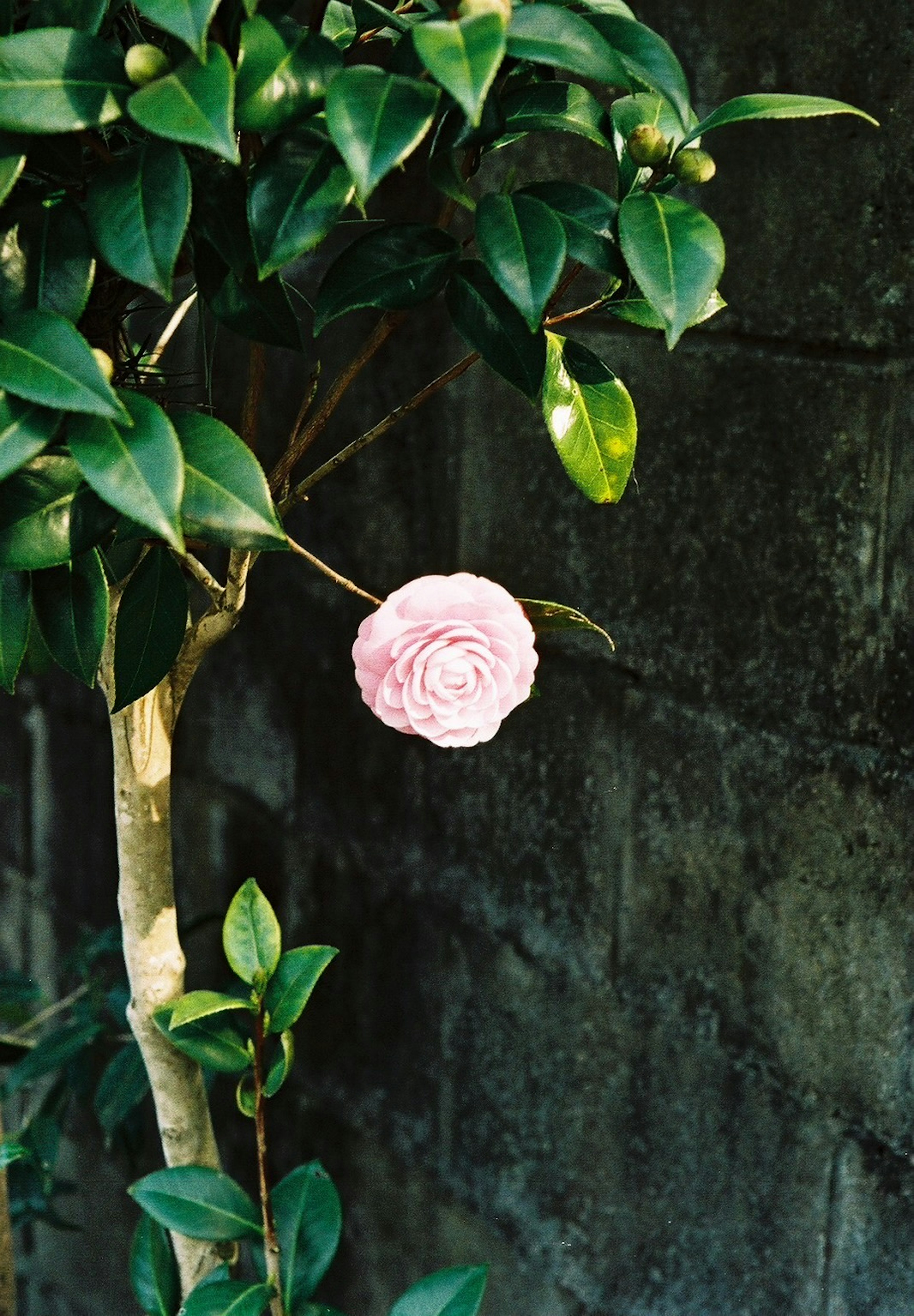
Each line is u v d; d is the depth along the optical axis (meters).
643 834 1.64
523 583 1.67
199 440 1.27
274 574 1.85
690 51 1.51
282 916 1.94
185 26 1.19
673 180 1.31
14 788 2.36
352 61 1.61
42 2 1.25
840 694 1.50
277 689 1.88
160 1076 1.51
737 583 1.54
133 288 1.34
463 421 1.68
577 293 1.59
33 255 1.26
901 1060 1.52
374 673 1.35
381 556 1.76
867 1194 1.56
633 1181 1.71
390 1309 1.81
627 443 1.37
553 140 1.58
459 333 1.33
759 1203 1.62
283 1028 1.45
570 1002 1.72
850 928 1.53
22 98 1.21
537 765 1.70
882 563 1.47
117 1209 2.31
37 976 2.42
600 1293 1.75
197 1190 1.51
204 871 2.03
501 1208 1.81
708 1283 1.67
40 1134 1.89
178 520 1.22
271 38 1.23
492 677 1.33
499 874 1.74
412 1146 1.87
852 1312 1.58
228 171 1.28
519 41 1.22
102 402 1.20
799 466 1.50
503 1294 1.83
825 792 1.52
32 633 1.47
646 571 1.59
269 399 1.80
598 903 1.68
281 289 1.31
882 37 1.42
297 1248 1.52
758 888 1.58
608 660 1.63
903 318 1.43
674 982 1.64
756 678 1.55
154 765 1.45
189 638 1.42
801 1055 1.57
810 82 1.45
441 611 1.34
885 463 1.46
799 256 1.48
